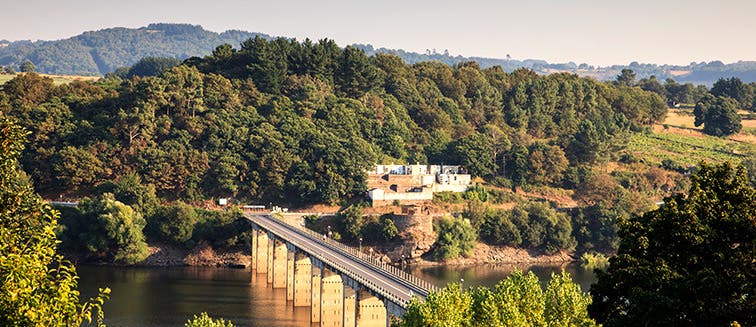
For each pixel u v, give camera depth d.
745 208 110.88
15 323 70.50
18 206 85.69
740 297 103.25
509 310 125.12
